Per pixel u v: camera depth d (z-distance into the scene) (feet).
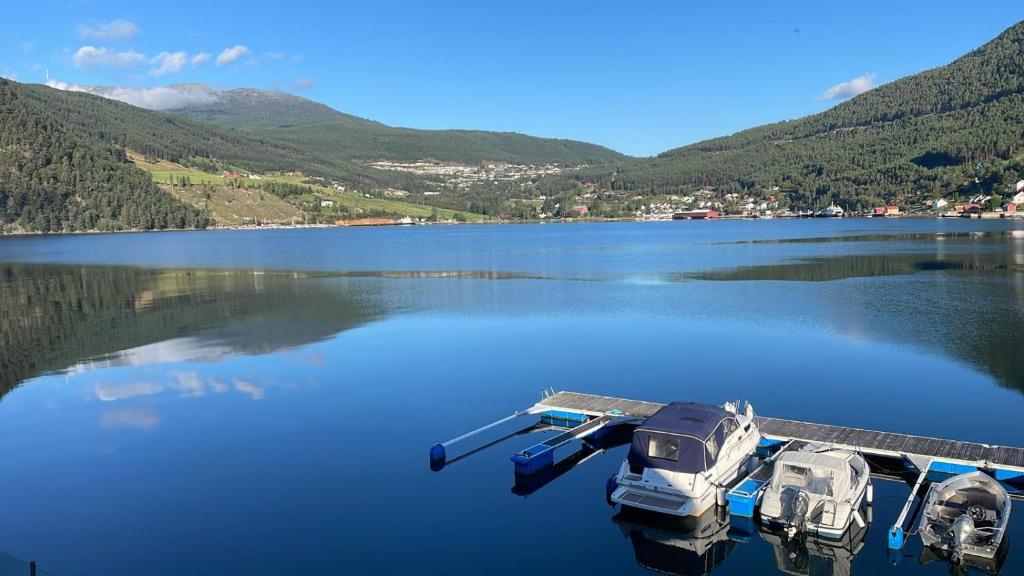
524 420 103.50
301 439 94.99
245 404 110.93
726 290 225.15
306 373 129.70
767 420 93.15
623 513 73.67
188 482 81.00
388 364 135.95
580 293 227.40
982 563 62.44
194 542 66.95
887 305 185.78
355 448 91.71
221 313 198.90
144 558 64.13
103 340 163.02
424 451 90.84
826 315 174.50
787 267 293.84
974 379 115.65
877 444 83.51
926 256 321.93
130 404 112.06
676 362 132.98
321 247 546.26
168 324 182.60
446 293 235.61
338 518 71.72
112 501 76.18
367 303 214.07
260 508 74.08
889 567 63.21
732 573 62.34
